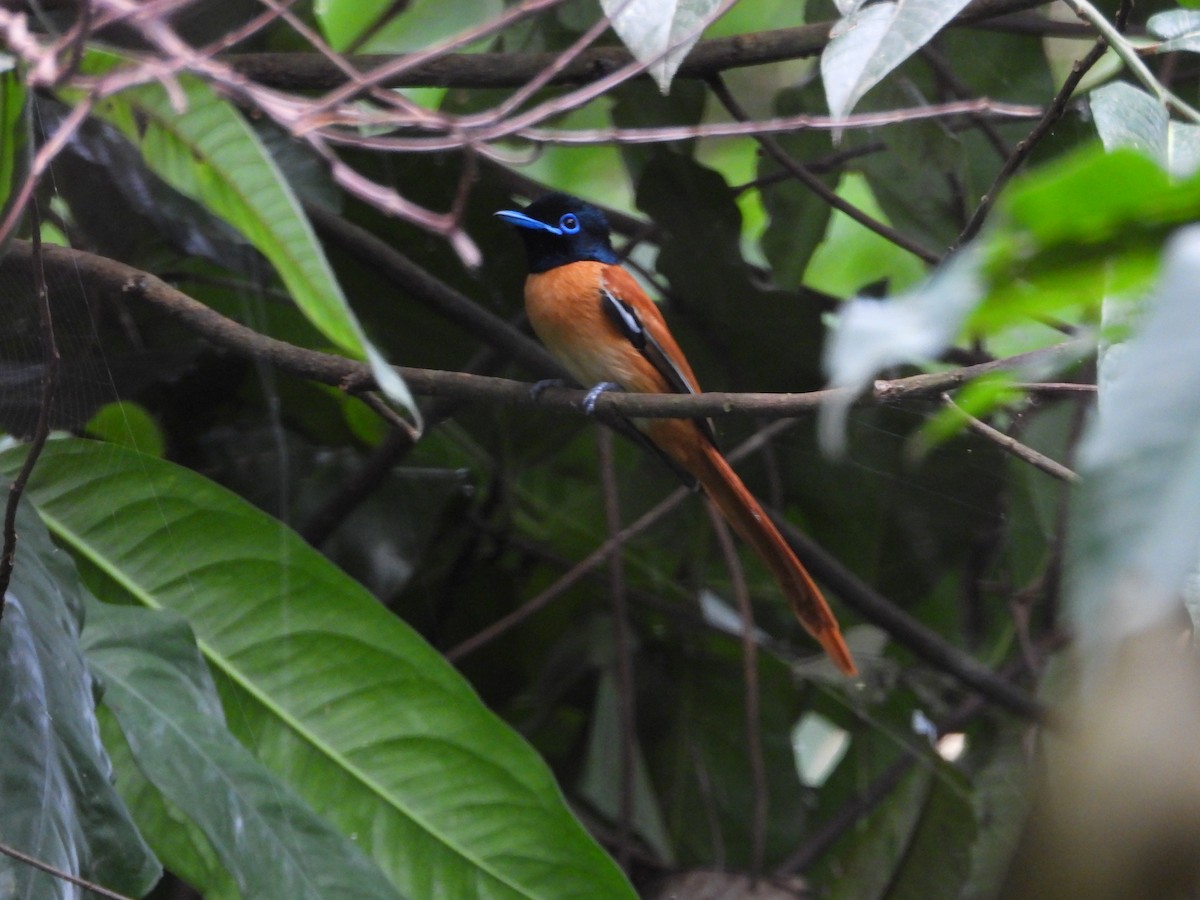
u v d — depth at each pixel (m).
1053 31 8.80
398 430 8.30
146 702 5.39
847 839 9.41
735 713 9.88
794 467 9.83
